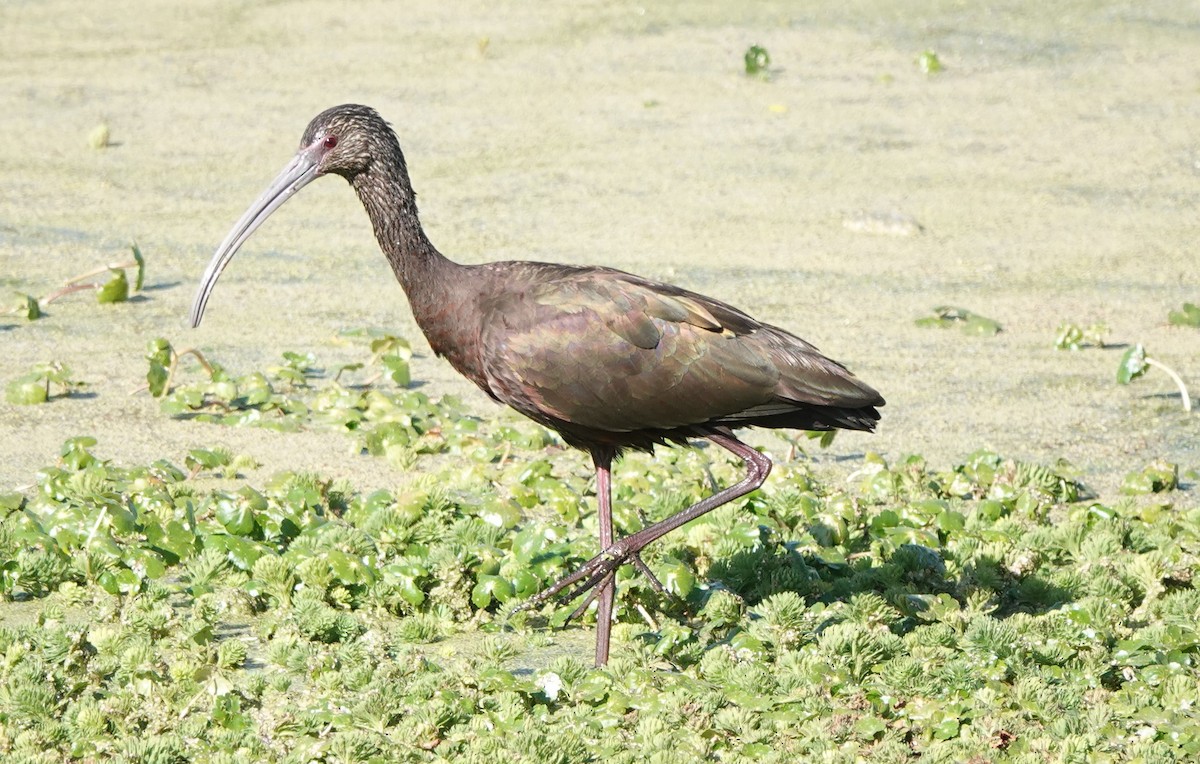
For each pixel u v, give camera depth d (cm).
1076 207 2041
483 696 820
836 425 911
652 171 2116
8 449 1208
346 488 1124
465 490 1142
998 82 2573
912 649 889
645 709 806
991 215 1998
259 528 1016
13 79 2422
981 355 1564
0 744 754
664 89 2488
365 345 1522
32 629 849
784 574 991
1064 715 811
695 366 877
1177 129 2352
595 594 911
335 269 1745
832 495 1153
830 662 855
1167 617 955
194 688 805
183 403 1312
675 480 1188
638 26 2856
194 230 1838
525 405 906
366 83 2453
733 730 792
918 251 1872
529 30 2814
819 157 2200
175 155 2103
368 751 745
